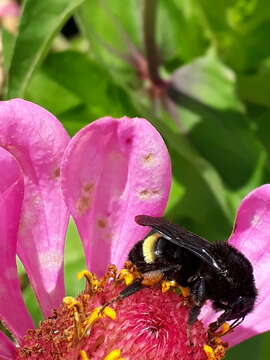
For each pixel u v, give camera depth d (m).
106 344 0.12
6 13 0.21
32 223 0.14
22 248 0.14
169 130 0.17
